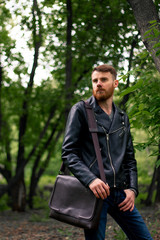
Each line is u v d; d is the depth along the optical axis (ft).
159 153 9.31
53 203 6.56
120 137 6.57
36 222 22.81
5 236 17.34
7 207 32.17
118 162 6.32
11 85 28.73
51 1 20.20
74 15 20.90
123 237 10.97
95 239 6.12
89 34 19.98
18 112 29.48
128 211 6.66
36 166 33.81
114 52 17.11
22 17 21.04
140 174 24.43
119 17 17.47
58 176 6.76
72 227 17.85
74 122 6.34
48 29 21.81
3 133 33.37
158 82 9.86
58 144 16.79
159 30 9.55
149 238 6.74
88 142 6.37
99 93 6.66
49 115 32.12
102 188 5.76
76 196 6.24
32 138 30.89
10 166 32.89
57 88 30.27
